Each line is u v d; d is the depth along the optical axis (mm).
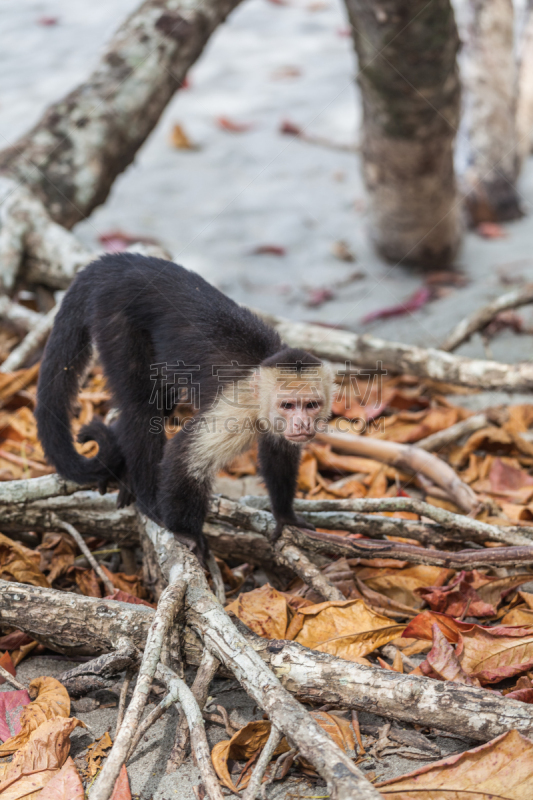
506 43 7676
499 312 5246
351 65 12062
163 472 3158
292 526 3270
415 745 2443
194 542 3109
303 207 8523
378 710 2395
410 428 4625
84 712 2650
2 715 2551
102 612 2662
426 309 6371
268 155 9789
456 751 2432
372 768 2367
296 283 7133
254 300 6809
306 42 13094
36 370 4664
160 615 2504
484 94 7746
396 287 6945
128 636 2617
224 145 10102
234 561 3568
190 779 2334
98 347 3420
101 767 2369
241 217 8359
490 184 7906
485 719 2281
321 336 5004
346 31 13125
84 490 3459
